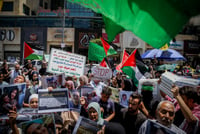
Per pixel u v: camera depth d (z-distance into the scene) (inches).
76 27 1044.5
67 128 127.4
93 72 231.9
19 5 1082.7
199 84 103.2
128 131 112.9
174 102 117.7
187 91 101.9
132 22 78.0
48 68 196.2
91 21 1041.5
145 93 150.6
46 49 1045.8
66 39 1031.6
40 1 1241.4
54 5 1300.4
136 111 115.0
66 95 127.6
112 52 274.5
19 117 117.0
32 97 128.0
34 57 316.2
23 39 1053.2
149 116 130.4
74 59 203.8
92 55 284.2
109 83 233.3
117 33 110.5
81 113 135.0
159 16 72.7
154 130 89.8
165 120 94.7
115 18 80.9
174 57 433.7
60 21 1048.8
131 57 219.0
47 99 124.7
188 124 98.0
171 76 116.6
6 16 1063.0
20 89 119.2
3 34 1056.8
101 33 1023.6
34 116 118.6
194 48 911.7
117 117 123.3
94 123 103.9
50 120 103.4
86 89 151.7
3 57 1068.5
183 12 66.4
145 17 76.2
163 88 124.0
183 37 928.3
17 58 1038.4
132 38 980.6
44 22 1056.8
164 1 71.2
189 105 101.7
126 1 78.9
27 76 316.5
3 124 114.7
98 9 85.1
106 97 137.4
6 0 1079.0
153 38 75.7
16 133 102.5
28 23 1066.7
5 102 114.5
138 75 217.6
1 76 201.9
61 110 125.3
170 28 70.7
